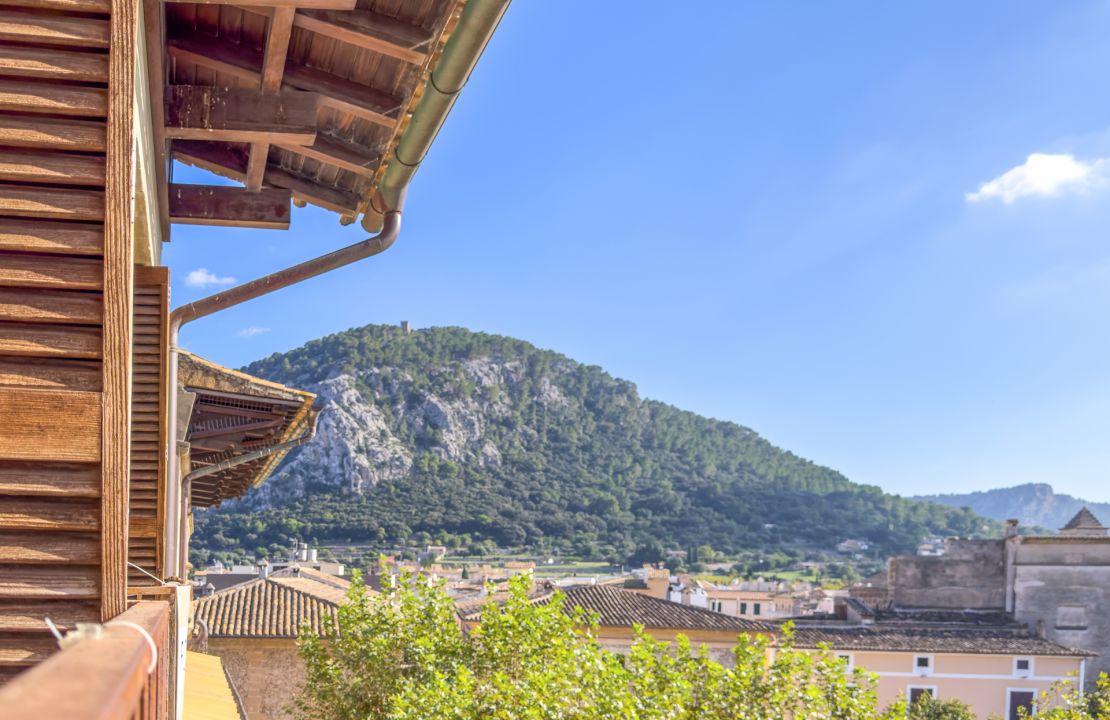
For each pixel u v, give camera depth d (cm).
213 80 619
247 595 2680
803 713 1109
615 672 1038
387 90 608
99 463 338
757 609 7475
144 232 562
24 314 341
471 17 504
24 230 344
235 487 1672
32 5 348
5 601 328
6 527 330
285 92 588
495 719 1015
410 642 1383
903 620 4484
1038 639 4088
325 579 3481
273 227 739
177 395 778
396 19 529
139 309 613
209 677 1282
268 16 521
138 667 131
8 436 333
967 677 3894
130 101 351
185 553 1084
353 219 810
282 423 1177
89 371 345
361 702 1389
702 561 19100
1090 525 4812
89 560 336
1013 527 4678
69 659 122
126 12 352
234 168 721
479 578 10619
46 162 348
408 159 665
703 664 1154
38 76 347
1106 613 4462
